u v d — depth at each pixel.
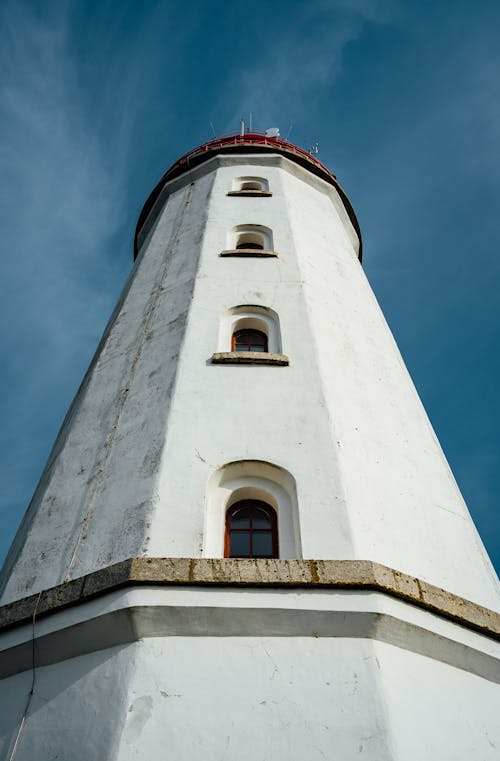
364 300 17.16
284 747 7.30
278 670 7.96
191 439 10.81
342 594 8.52
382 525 10.14
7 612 9.16
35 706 8.36
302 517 9.72
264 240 18.00
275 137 25.14
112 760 7.16
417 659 8.59
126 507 10.08
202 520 9.60
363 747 7.30
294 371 12.38
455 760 7.66
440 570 10.08
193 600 8.33
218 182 21.38
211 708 7.60
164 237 19.30
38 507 11.30
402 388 14.29
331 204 22.81
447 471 12.74
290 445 10.78
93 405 13.05
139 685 7.78
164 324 14.30
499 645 9.16
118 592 8.57
